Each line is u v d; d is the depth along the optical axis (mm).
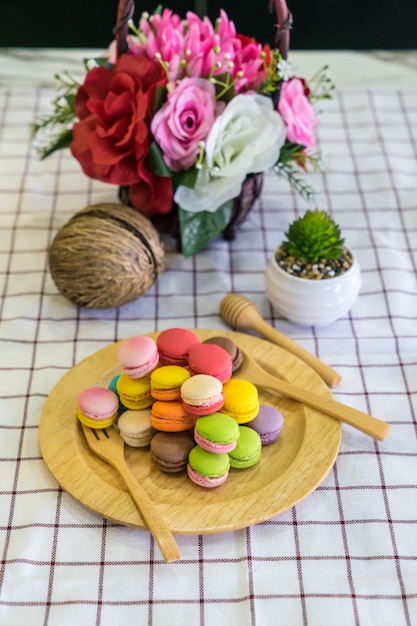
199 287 961
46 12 1391
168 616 668
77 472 741
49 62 1349
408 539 716
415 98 1235
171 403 747
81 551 708
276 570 694
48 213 1055
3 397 835
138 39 903
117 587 686
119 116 878
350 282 881
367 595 679
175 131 849
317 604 673
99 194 1083
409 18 1421
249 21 1337
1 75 1325
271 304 938
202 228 922
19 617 668
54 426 782
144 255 875
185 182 877
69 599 678
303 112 914
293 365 839
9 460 778
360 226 1034
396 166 1119
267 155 879
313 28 1435
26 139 1162
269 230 1032
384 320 920
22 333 905
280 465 757
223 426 716
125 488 739
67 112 957
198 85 870
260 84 894
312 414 790
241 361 828
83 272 862
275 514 708
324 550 708
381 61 1374
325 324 905
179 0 1335
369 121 1193
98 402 760
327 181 1099
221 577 691
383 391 838
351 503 742
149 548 710
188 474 742
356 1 1401
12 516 735
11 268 981
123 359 757
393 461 773
